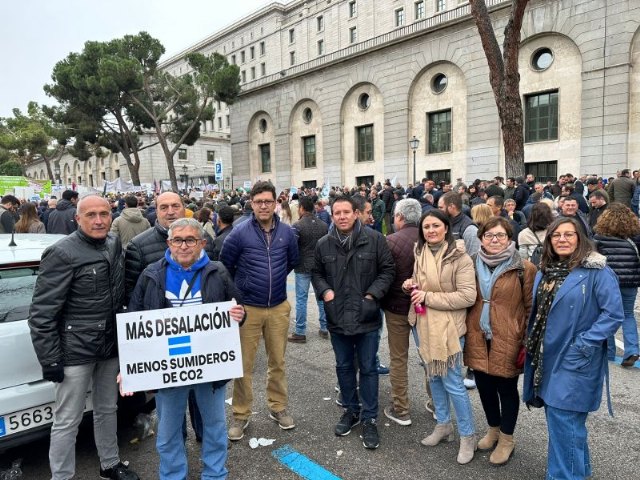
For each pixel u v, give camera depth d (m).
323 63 34.34
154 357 2.64
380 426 3.64
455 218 4.54
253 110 41.31
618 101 21.36
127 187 27.78
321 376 4.70
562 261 2.65
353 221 3.43
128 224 5.52
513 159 12.76
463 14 27.12
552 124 24.16
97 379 2.88
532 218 4.66
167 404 2.71
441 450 3.27
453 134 27.84
